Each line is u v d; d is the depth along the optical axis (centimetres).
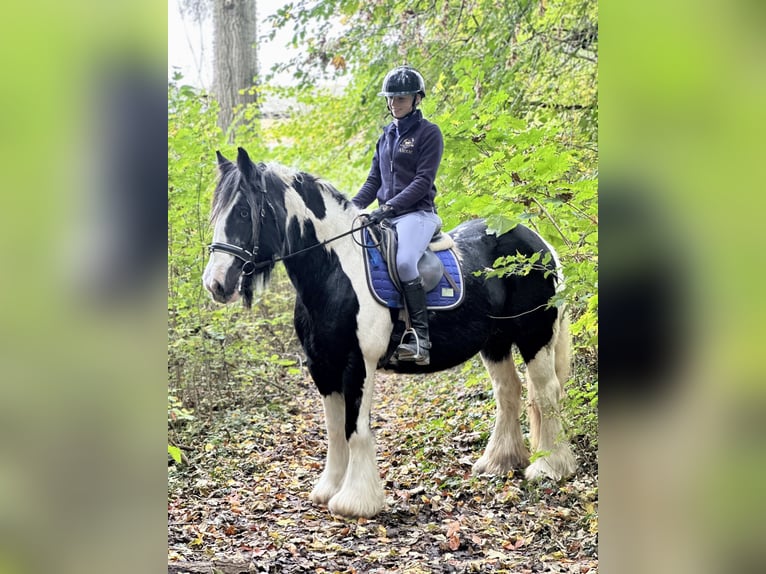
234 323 687
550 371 448
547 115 572
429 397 677
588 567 304
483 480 441
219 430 575
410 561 326
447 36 686
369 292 391
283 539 350
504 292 445
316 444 559
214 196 376
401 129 411
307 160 931
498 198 411
